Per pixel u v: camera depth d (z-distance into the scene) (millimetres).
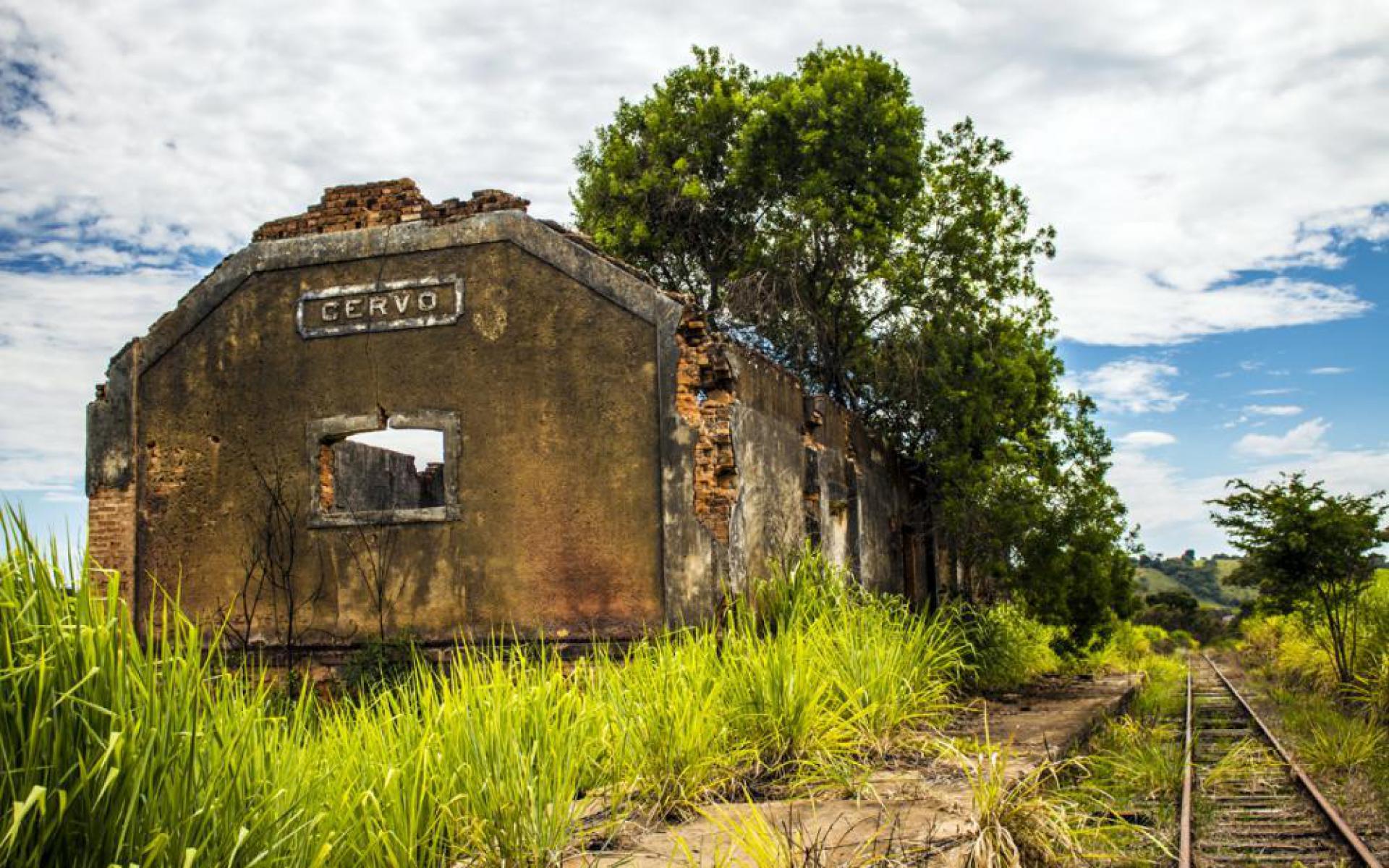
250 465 14016
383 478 18781
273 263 14273
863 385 21922
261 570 13750
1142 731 14484
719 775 7938
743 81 24016
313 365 13984
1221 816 9539
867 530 18828
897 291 21281
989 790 6637
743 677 9008
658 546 12609
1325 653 19625
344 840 5168
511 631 12914
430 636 13133
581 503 12914
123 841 3932
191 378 14367
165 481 14266
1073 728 12305
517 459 13172
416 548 13344
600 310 13109
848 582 13922
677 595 12438
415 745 6410
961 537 20828
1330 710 16094
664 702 8070
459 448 13352
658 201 23203
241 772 4566
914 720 9766
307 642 13477
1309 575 18516
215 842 4254
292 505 13797
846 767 8008
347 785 5699
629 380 12914
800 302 21422
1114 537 21109
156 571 14133
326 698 13234
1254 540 18891
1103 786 9961
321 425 13836
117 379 14539
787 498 14930
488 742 6219
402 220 14062
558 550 12914
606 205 23766
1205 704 20641
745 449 13352
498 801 5938
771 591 12703
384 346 13781
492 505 13180
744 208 23062
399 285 13820
